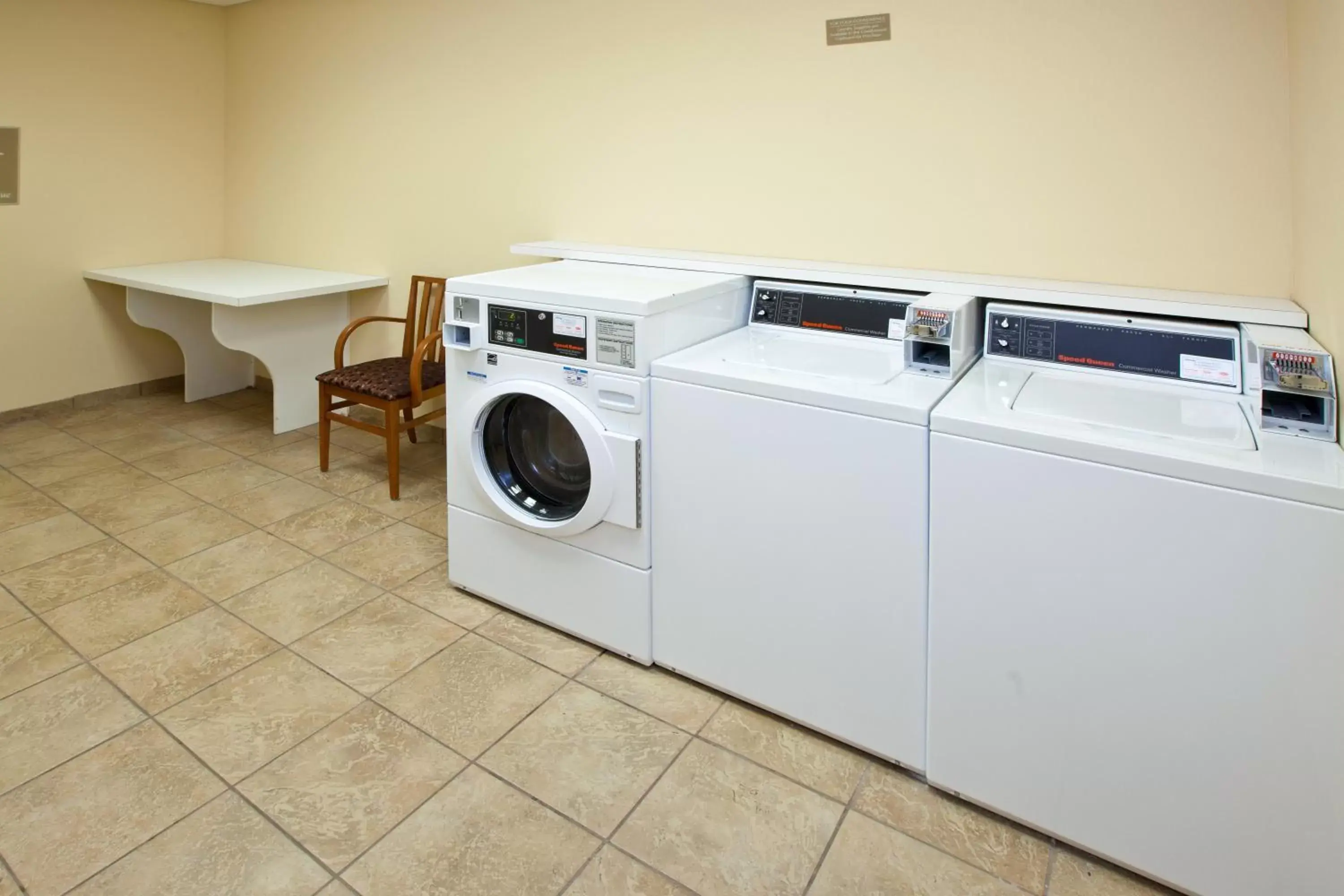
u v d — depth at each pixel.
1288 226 1.84
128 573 2.60
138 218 4.28
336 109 3.87
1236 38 1.82
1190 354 1.75
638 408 1.96
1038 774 1.56
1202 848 1.42
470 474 2.34
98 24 3.98
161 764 1.77
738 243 2.70
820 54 2.40
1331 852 1.30
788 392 1.73
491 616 2.41
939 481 1.56
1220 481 1.28
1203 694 1.36
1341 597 1.22
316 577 2.61
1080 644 1.46
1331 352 1.46
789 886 1.49
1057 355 1.90
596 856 1.55
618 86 2.87
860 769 1.79
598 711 1.98
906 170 2.31
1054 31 2.03
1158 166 1.96
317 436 3.96
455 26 3.30
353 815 1.64
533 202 3.24
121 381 4.43
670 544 2.01
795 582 1.82
